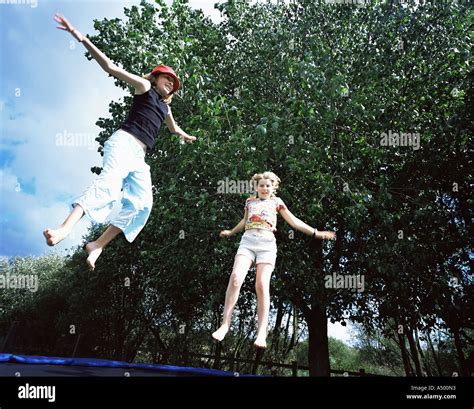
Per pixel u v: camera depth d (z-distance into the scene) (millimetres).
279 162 7543
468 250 9188
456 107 8273
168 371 4344
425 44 8578
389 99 8398
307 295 9305
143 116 2900
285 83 8898
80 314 14047
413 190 8758
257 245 3252
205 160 7316
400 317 9625
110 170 2643
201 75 7715
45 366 3508
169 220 8102
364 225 8336
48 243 2268
